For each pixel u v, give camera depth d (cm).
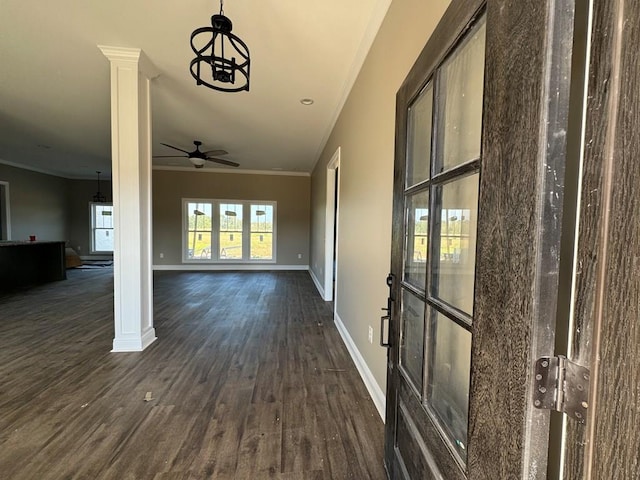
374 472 157
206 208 859
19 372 256
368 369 239
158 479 151
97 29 243
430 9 144
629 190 41
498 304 65
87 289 576
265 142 560
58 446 172
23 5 217
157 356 289
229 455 167
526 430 55
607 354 44
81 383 239
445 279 112
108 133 527
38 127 495
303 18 225
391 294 148
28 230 839
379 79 221
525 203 57
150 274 319
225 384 241
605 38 45
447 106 107
